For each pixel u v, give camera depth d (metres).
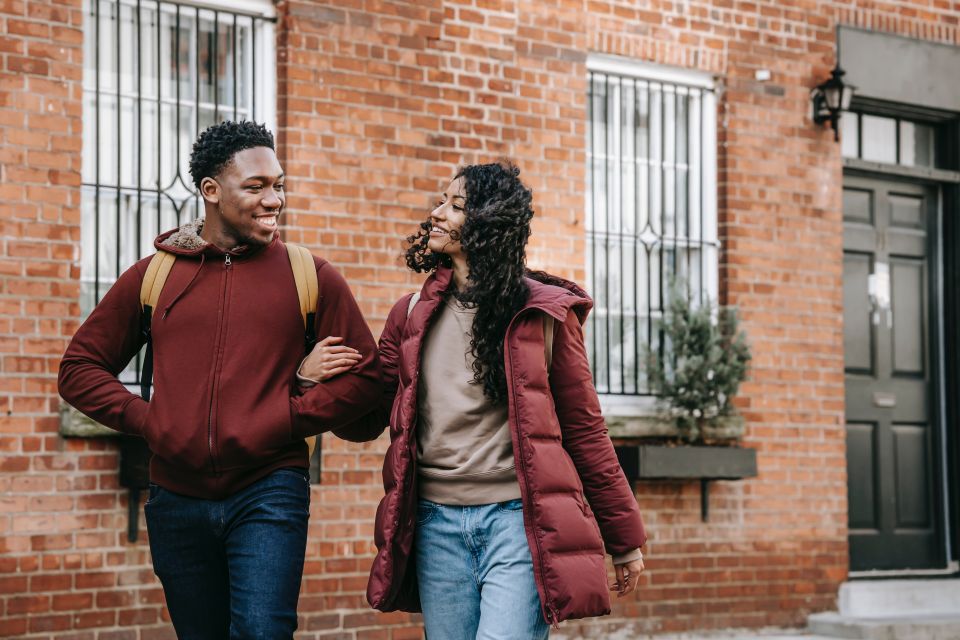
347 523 6.38
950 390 8.80
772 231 7.97
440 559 3.35
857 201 8.60
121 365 3.53
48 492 5.58
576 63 7.29
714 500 7.60
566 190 7.22
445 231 3.40
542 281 3.51
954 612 8.30
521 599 3.26
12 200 5.58
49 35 5.70
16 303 5.56
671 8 7.69
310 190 6.39
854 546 8.41
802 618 7.89
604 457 3.40
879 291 8.63
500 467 3.32
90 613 5.66
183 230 3.48
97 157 5.98
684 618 7.43
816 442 8.02
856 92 8.38
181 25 6.25
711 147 7.86
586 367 3.42
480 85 6.96
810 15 8.23
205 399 3.32
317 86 6.44
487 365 3.30
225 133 3.43
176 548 3.42
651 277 7.70
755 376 7.81
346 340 3.49
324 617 6.29
